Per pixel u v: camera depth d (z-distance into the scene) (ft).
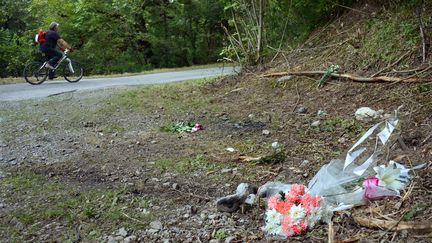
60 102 26.27
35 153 16.02
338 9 27.48
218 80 28.58
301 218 9.23
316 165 13.44
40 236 9.86
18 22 80.84
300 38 29.71
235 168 13.79
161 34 84.12
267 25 29.89
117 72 74.18
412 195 10.14
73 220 10.57
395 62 20.25
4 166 14.64
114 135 18.24
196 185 12.59
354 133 15.84
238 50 30.40
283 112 19.90
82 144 17.04
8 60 70.95
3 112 23.56
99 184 12.85
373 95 19.04
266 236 9.37
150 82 37.83
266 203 10.64
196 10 81.00
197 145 16.35
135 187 12.51
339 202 10.21
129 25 75.92
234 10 31.09
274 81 24.22
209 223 10.21
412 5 21.79
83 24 72.54
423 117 15.69
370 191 10.18
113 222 10.44
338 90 20.67
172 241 9.46
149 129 18.95
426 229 8.59
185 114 21.34
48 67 38.14
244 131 17.81
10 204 11.54
